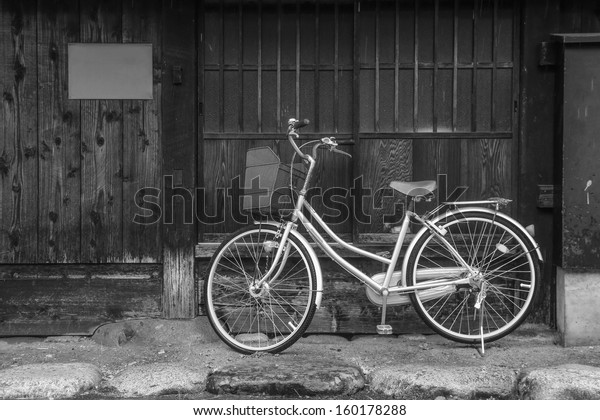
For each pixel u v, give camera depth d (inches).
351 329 268.2
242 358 246.8
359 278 251.4
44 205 268.8
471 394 223.5
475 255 257.8
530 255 252.1
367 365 242.8
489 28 267.1
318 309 267.3
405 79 267.6
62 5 266.4
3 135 267.1
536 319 267.3
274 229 251.4
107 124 267.9
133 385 229.8
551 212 265.1
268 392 226.2
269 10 267.3
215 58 268.2
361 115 268.2
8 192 267.9
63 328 269.6
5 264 269.1
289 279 268.1
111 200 269.0
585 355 247.4
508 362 242.4
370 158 268.7
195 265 268.8
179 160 266.7
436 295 251.1
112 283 270.2
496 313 266.8
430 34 267.1
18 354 254.4
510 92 267.9
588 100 251.6
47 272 269.7
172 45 264.5
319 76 267.7
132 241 269.6
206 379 232.8
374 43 267.3
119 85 267.4
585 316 254.5
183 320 268.4
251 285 251.8
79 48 266.8
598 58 251.1
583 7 265.3
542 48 260.7
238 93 268.7
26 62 266.8
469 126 268.4
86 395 227.1
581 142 252.1
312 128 268.5
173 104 265.6
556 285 262.8
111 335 263.3
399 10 266.7
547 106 264.1
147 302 270.2
